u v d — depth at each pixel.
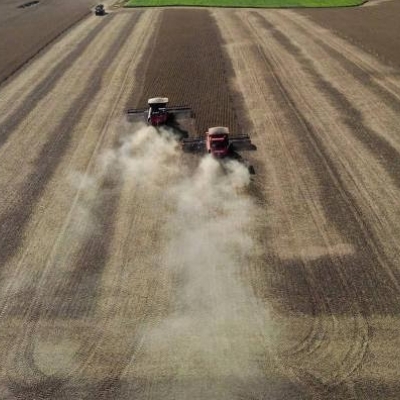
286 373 11.48
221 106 26.55
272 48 36.78
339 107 25.66
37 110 27.69
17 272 15.19
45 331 13.05
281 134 22.95
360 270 14.33
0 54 39.69
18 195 19.31
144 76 32.09
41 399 11.32
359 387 11.05
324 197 17.88
